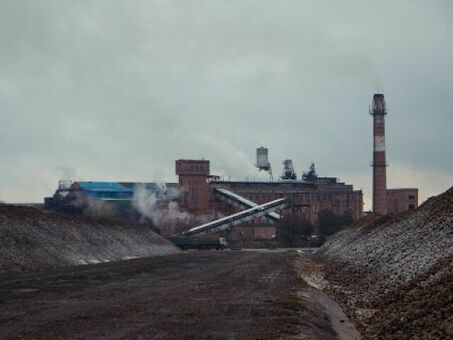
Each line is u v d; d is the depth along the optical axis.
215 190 163.12
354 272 44.59
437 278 24.38
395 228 49.22
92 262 64.19
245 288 33.41
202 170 160.50
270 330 19.03
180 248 128.00
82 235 75.25
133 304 25.38
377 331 20.83
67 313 22.38
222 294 29.88
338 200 170.88
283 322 20.59
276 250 114.81
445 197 42.19
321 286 40.47
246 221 151.00
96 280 38.06
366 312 26.31
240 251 107.75
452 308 18.20
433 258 30.22
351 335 21.20
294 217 149.00
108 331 18.52
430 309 19.53
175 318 21.39
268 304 25.33
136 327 19.34
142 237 104.94
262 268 52.88
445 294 19.97
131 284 35.44
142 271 47.66
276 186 173.25
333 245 84.94
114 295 29.02
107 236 85.38
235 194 164.00
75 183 145.88
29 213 67.19
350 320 24.89
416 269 30.59
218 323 20.33
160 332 18.44
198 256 81.75
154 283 36.44
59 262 56.12
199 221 157.38
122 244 87.19
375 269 40.28
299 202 162.88
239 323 20.36
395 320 20.83
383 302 27.56
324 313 25.55
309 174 187.00
